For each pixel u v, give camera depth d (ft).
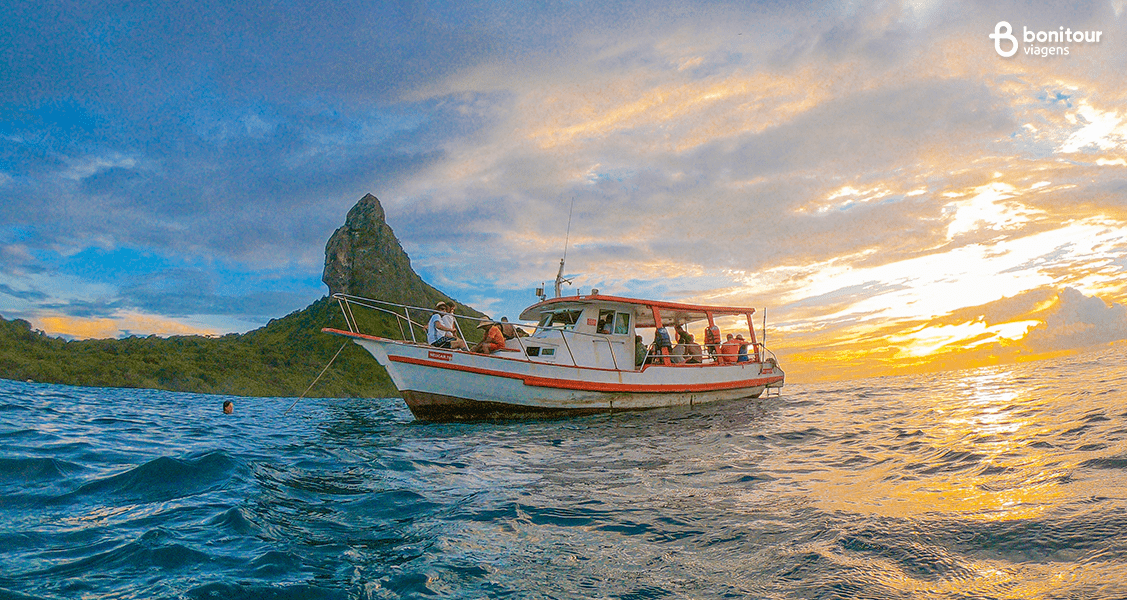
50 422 37.73
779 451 29.17
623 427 43.50
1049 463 20.01
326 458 28.45
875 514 15.34
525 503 18.99
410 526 16.25
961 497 16.57
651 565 12.84
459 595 11.31
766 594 10.79
